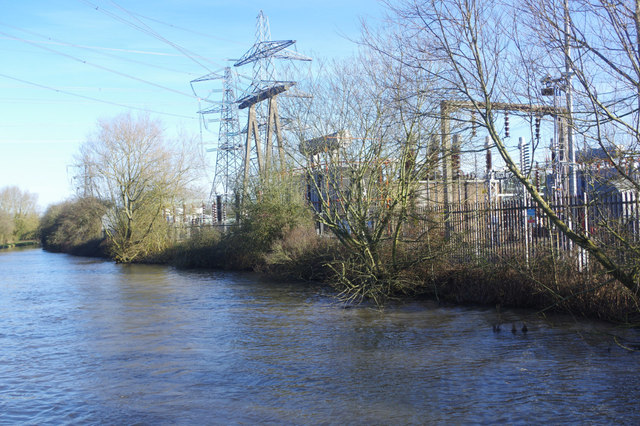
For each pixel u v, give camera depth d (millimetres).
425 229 18516
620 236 11055
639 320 11953
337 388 8828
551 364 9672
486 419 7215
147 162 46938
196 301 20375
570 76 10273
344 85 19516
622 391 8086
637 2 9211
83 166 53375
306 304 18500
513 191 22031
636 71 9266
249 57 35375
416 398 8172
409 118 15828
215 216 47125
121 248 47594
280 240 28234
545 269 14516
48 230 83312
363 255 18953
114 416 7945
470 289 16734
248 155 38750
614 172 11883
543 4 10117
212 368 10430
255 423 7430
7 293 25047
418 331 13109
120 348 12570
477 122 11461
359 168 18875
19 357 12039
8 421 7938
